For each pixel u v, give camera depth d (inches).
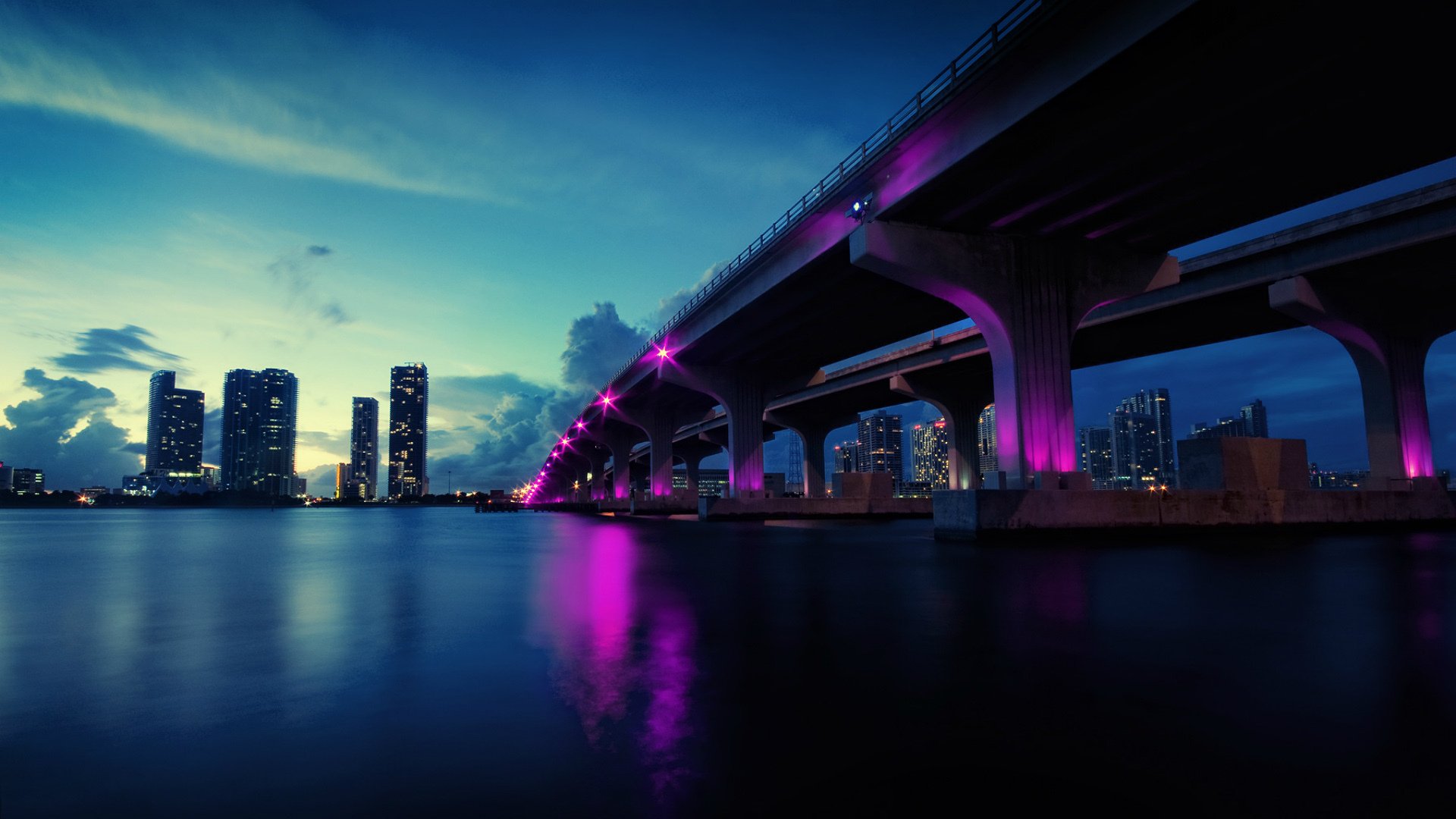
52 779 181.6
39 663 320.2
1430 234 1317.7
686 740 207.0
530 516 4441.4
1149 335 2090.3
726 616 429.7
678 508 3604.8
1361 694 248.8
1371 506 1378.0
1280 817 154.5
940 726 218.2
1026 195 1153.4
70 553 1198.3
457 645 350.0
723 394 2527.1
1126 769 182.7
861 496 2586.1
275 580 700.0
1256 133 981.2
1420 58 821.9
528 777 180.4
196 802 166.7
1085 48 856.9
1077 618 408.5
